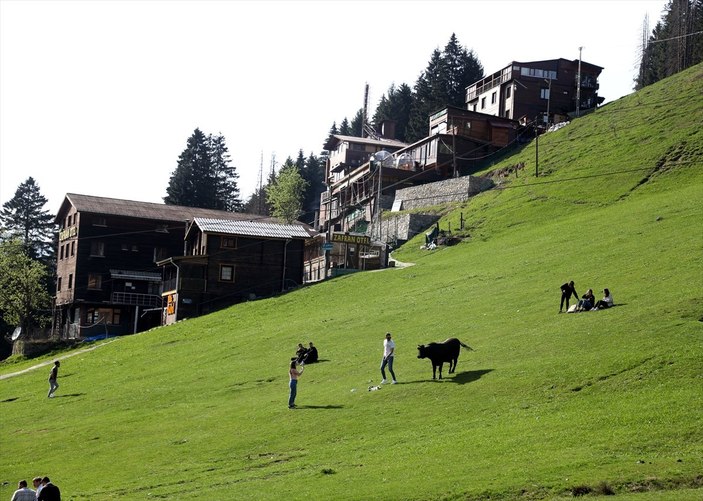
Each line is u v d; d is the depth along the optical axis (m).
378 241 112.31
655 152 107.50
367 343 57.88
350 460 33.16
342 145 167.88
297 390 48.66
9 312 117.56
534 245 80.88
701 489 24.88
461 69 191.25
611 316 47.47
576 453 29.11
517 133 146.00
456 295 67.31
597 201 97.69
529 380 39.09
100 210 119.88
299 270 103.81
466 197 120.81
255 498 29.41
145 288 120.12
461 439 33.12
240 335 74.12
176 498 31.06
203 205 180.75
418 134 186.38
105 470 38.50
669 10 183.00
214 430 42.56
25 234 165.75
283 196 144.12
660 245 64.12
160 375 63.62
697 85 130.62
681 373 35.47
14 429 52.47
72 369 75.06
